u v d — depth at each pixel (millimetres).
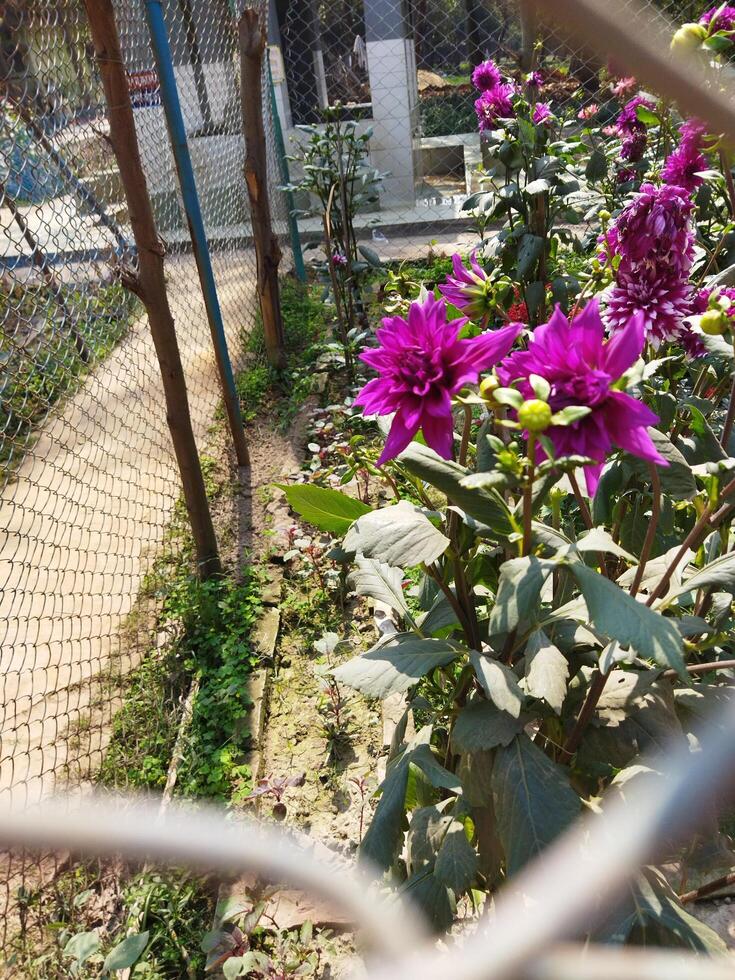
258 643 3350
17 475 3426
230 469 4711
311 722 3000
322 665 3246
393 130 9086
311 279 7656
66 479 4539
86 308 4305
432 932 1474
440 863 1522
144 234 3203
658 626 1083
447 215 8984
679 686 1637
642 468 1508
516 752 1413
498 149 3914
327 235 5781
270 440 5051
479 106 4074
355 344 5555
